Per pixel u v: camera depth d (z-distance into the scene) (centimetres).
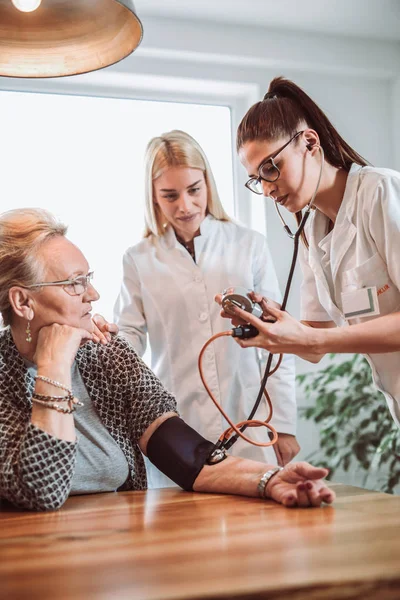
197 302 214
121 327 219
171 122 314
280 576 69
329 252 166
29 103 295
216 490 133
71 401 128
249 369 212
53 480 122
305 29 309
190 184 213
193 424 209
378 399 287
